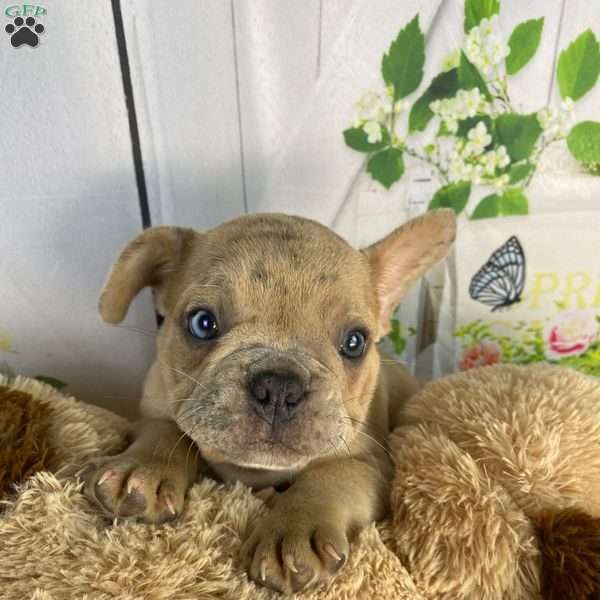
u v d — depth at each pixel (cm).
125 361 36
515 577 20
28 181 31
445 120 33
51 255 33
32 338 34
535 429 23
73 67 29
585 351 38
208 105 31
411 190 34
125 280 25
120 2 29
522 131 33
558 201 34
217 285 23
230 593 18
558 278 36
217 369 21
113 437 25
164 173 32
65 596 18
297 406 20
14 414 23
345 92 31
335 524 20
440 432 24
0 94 29
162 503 20
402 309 36
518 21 31
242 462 21
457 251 35
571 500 21
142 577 18
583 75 32
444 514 21
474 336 37
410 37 31
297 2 30
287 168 32
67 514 20
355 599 19
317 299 23
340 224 34
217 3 29
